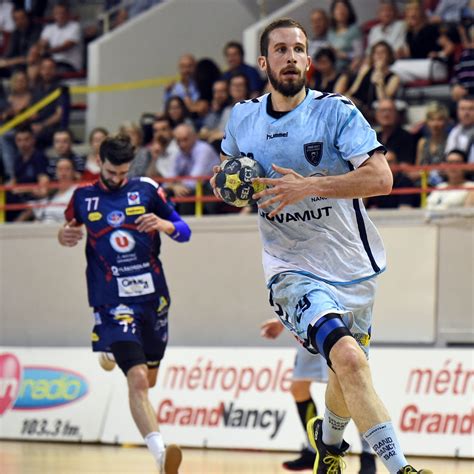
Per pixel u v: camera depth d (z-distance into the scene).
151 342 23.39
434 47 41.16
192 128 36.62
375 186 15.73
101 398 32.00
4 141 42.78
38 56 48.66
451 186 30.69
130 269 23.08
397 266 31.70
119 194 23.36
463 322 30.92
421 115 39.16
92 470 24.78
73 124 48.47
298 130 16.45
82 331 35.25
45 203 36.59
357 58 40.75
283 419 29.36
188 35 49.25
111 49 47.41
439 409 28.06
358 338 17.33
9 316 36.16
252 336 33.16
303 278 16.62
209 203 35.59
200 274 33.91
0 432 32.81
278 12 46.16
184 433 30.36
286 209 16.67
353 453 28.05
